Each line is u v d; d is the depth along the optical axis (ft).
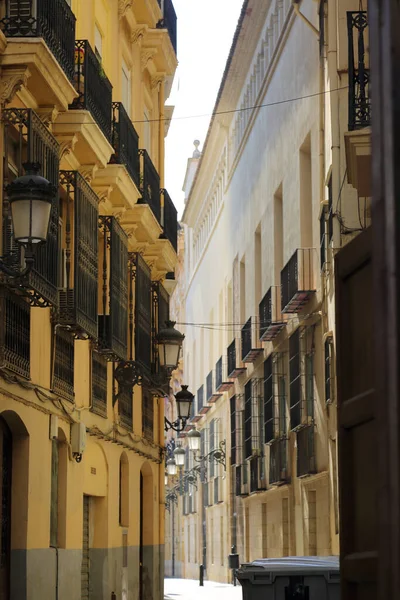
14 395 66.54
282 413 161.68
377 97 15.61
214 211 269.44
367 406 18.75
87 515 99.09
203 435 277.03
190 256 331.77
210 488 261.03
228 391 230.89
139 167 107.86
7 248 62.80
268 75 179.01
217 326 259.39
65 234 82.23
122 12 107.24
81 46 80.69
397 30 15.42
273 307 168.96
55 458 82.38
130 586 113.91
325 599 56.85
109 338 92.38
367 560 18.56
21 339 66.90
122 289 97.50
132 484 116.88
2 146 63.87
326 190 125.90
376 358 15.29
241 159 217.77
